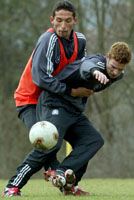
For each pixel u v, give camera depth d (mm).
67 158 23984
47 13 69250
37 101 25141
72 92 23312
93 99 63438
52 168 25703
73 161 23875
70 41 23859
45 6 69750
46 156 23625
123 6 66375
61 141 23703
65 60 23734
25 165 23766
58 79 23578
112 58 22656
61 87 23062
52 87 23047
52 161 25703
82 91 23312
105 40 65875
